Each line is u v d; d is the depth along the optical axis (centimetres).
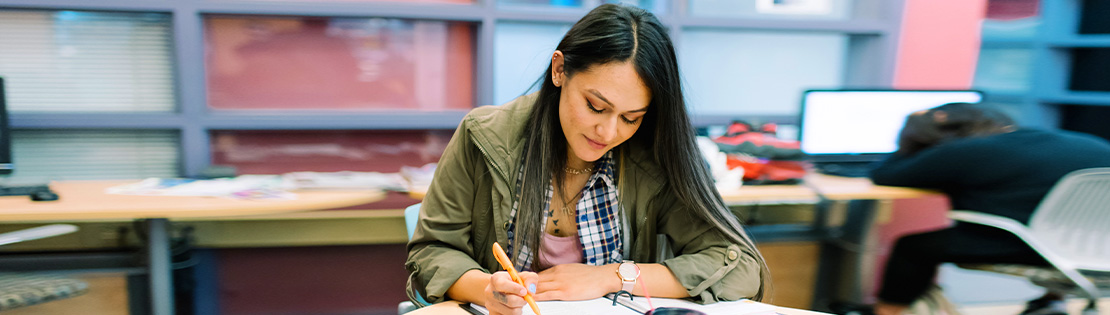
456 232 113
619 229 117
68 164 230
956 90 252
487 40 245
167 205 174
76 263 191
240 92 238
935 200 302
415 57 251
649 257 121
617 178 117
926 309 225
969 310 266
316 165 251
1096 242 190
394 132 256
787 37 282
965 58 287
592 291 100
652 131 111
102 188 201
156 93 231
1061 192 182
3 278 163
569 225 118
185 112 227
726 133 242
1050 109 295
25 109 222
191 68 225
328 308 262
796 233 258
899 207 297
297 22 238
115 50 225
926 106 251
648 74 92
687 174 107
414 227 132
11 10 215
